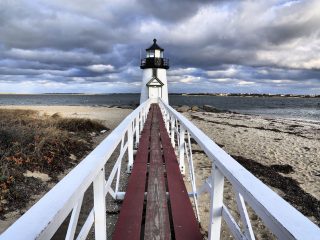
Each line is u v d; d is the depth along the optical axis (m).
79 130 14.91
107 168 8.53
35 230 1.08
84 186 1.71
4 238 1.02
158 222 3.20
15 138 8.98
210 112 44.31
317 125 27.12
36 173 7.40
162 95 32.50
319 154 12.50
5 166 6.74
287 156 12.08
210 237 2.50
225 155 2.31
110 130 16.83
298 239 1.02
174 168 5.33
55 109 39.00
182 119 5.51
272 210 1.26
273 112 55.12
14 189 6.21
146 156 6.36
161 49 32.19
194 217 3.34
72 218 1.67
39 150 8.38
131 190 4.23
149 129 10.28
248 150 13.20
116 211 5.10
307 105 91.69
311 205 6.95
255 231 5.30
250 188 1.54
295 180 8.90
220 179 2.37
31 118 16.34
